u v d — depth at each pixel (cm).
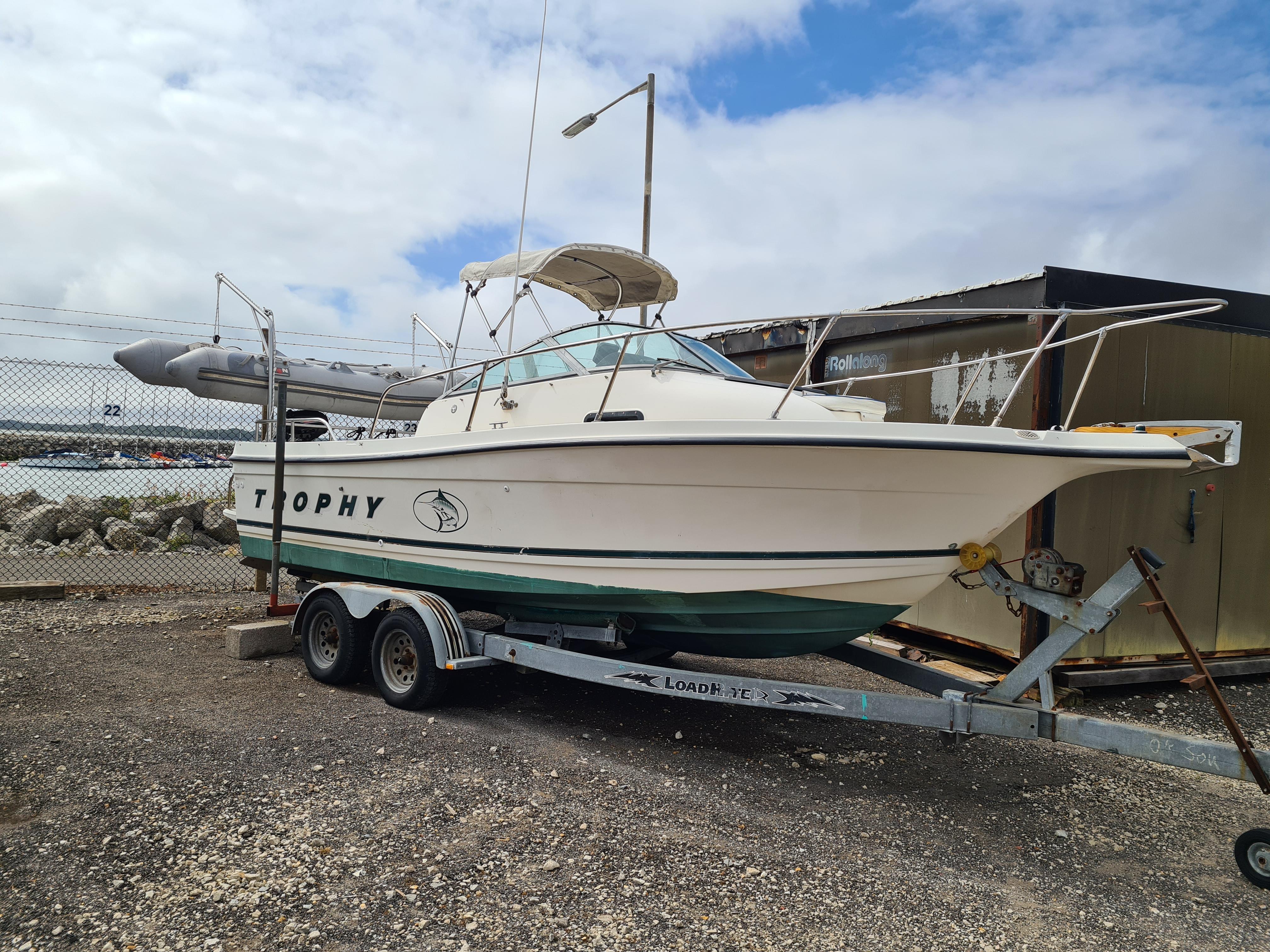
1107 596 312
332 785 335
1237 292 566
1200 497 560
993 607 538
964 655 567
